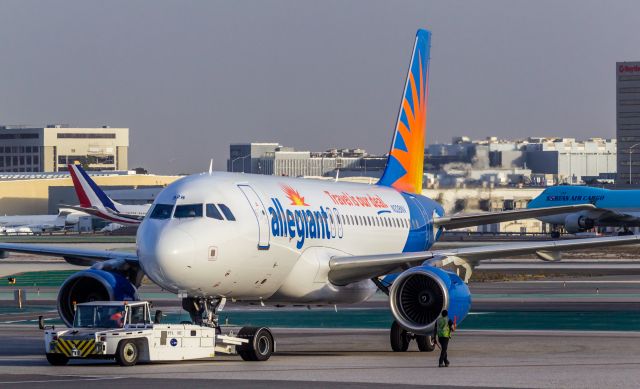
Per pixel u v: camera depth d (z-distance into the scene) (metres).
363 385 113.38
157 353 133.50
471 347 163.62
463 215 196.75
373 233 175.00
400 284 148.12
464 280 159.88
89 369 130.12
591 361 140.88
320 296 157.75
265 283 147.62
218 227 137.25
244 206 142.38
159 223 136.88
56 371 127.75
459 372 127.12
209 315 144.50
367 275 158.50
